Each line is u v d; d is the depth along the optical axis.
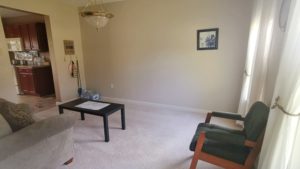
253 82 2.26
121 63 4.20
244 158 1.46
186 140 2.50
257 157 1.51
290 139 1.08
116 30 4.05
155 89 3.95
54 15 3.86
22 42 4.91
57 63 4.04
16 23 5.04
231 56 3.12
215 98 3.41
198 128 1.92
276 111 1.23
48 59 5.11
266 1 2.02
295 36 1.08
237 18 2.95
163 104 3.95
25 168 1.52
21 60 5.46
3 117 1.49
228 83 3.24
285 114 1.08
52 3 3.79
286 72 1.14
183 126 2.93
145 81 4.02
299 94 1.01
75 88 4.54
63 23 4.07
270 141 1.24
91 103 2.80
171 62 3.65
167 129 2.83
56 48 3.98
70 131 1.95
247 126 1.63
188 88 3.61
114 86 4.44
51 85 5.18
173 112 3.58
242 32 2.95
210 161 1.56
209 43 3.23
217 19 3.09
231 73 3.18
